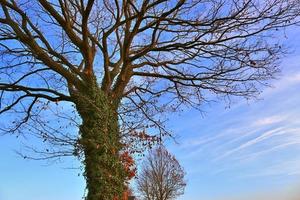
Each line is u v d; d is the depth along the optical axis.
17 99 17.97
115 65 19.58
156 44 19.19
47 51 17.89
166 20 17.69
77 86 17.41
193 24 17.80
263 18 17.12
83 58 18.89
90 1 16.64
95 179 16.09
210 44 18.03
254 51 17.72
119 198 16.56
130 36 18.06
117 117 17.72
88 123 16.64
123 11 19.17
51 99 17.69
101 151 16.36
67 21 17.55
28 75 17.86
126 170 17.22
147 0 17.25
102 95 17.20
